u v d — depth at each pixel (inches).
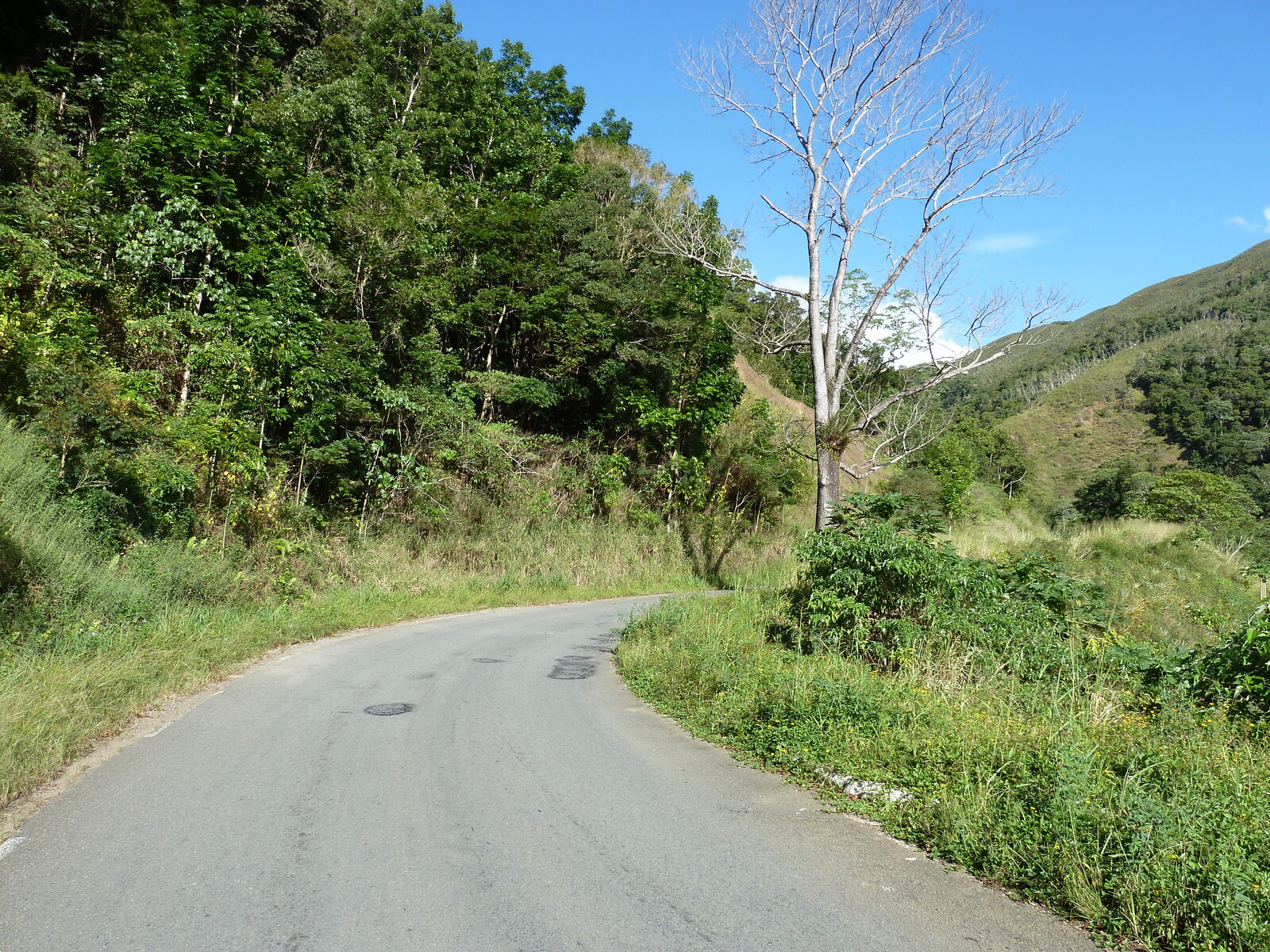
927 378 577.9
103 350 600.4
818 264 596.1
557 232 1069.1
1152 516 1939.0
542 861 169.2
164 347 630.5
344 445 707.4
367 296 826.2
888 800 206.7
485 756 247.6
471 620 624.4
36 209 621.6
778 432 1342.3
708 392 1147.3
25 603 355.3
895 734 244.4
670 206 1128.8
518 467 952.9
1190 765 202.5
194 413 586.2
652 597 865.5
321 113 909.2
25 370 479.5
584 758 250.5
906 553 373.7
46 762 221.9
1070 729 232.5
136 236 652.7
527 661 437.1
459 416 866.8
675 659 392.8
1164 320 6422.2
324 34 1310.3
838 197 586.9
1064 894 152.9
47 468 437.7
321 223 766.5
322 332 722.8
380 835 181.3
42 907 142.8
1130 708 287.6
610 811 202.1
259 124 756.0
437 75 1282.0
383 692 342.0
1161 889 145.3
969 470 1576.0
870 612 386.9
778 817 201.3
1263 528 1820.9
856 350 589.3
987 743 224.5
